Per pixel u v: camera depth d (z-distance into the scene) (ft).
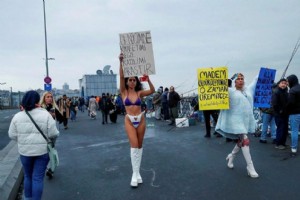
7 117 103.65
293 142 25.34
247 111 19.47
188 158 25.41
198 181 19.02
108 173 22.16
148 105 78.43
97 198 17.08
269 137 34.06
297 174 19.65
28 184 15.01
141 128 19.01
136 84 19.60
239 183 18.24
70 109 75.82
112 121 63.87
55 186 19.76
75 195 17.85
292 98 24.57
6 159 26.35
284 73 30.60
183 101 61.05
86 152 30.83
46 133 14.82
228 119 19.62
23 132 14.53
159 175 20.79
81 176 21.77
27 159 14.71
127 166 23.80
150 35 20.04
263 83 29.30
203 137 36.37
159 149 30.01
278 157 24.39
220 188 17.53
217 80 23.20
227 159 21.84
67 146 35.42
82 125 62.03
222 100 19.44
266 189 17.03
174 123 52.01
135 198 16.70
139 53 20.02
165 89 60.90
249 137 34.27
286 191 16.62
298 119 25.02
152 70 20.02
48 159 15.03
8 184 18.97
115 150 30.89
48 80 83.66
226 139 32.48
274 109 26.81
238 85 19.75
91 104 80.12
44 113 14.84
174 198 16.38
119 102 85.35
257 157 24.66
